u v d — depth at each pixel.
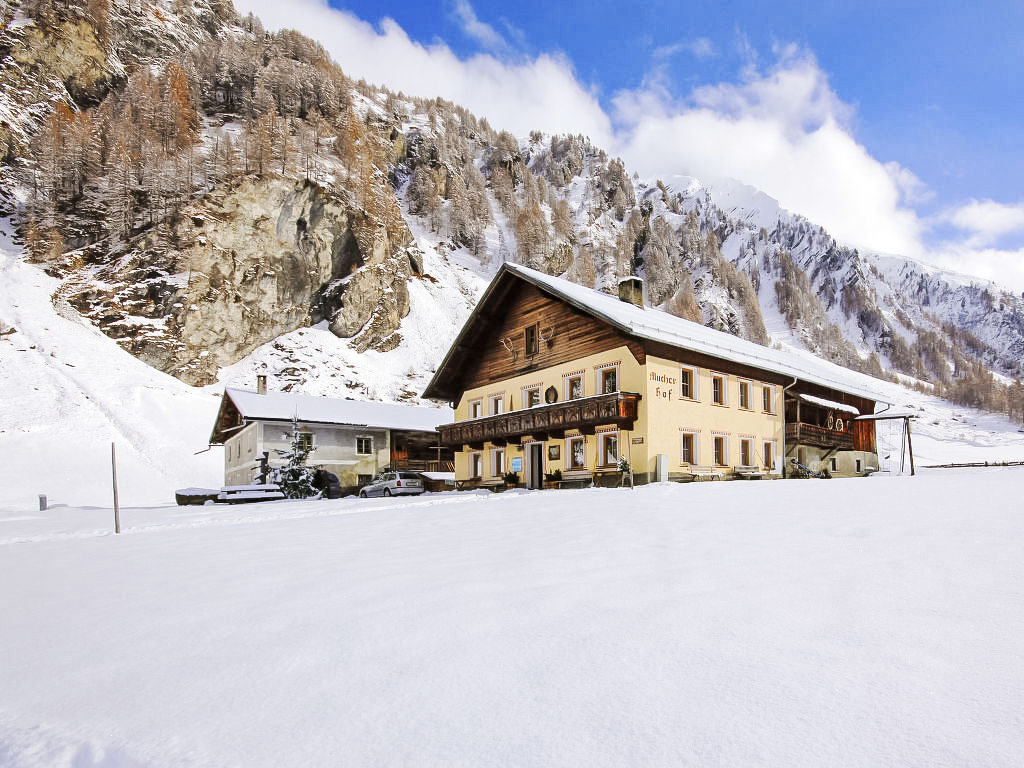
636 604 4.27
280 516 15.13
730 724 2.54
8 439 44.22
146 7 125.88
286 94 123.19
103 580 6.64
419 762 2.37
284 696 3.07
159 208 71.50
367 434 40.16
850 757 2.25
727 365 27.52
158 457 47.75
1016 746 2.26
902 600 4.14
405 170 150.75
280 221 77.50
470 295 108.44
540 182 179.38
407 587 5.18
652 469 23.27
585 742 2.46
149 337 63.94
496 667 3.26
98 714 3.00
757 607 4.09
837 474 34.16
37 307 61.41
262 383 43.09
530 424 26.98
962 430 118.75
